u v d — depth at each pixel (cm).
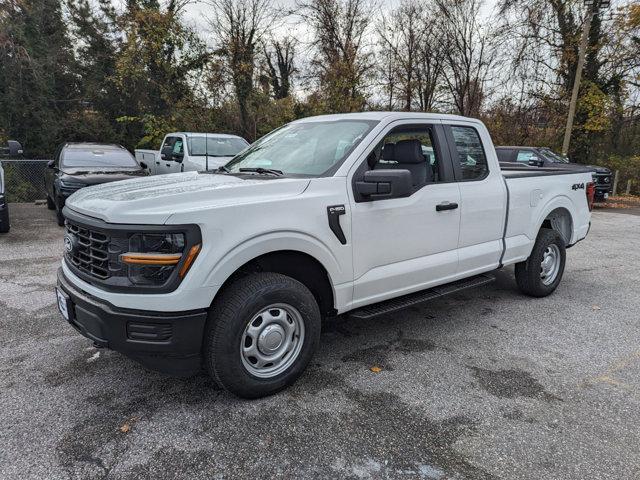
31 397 307
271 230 289
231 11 1709
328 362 365
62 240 821
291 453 254
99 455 251
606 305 514
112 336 271
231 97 1773
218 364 284
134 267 265
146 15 1638
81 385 323
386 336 419
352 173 340
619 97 1916
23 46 1720
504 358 376
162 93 1714
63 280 312
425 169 401
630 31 1778
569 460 251
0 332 413
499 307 502
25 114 1748
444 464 247
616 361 373
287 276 312
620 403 310
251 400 307
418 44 2136
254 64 1786
